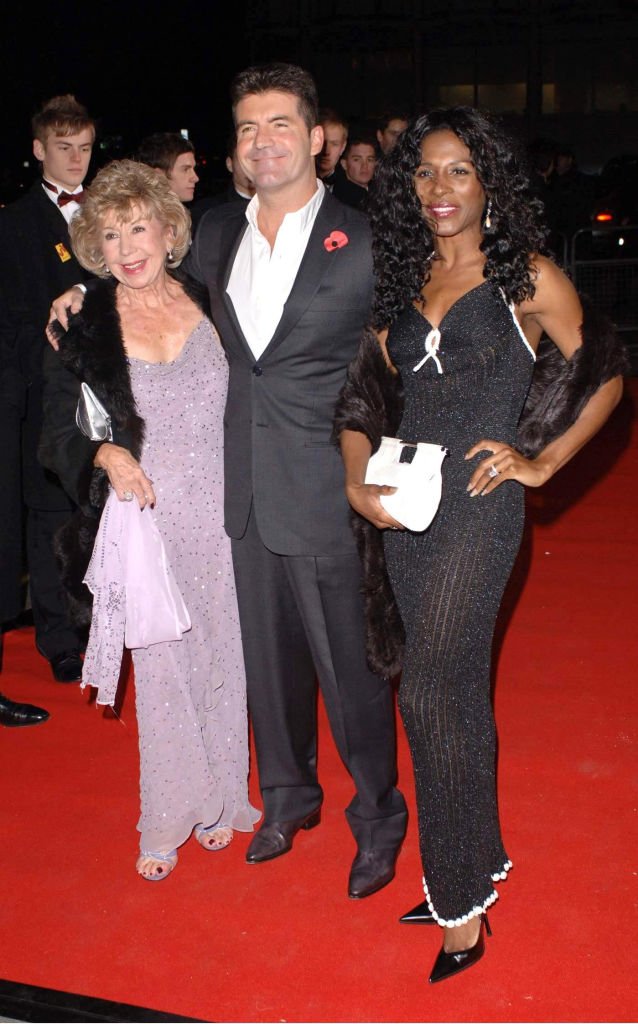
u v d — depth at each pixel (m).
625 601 4.85
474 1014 2.41
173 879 2.96
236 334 2.83
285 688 3.02
